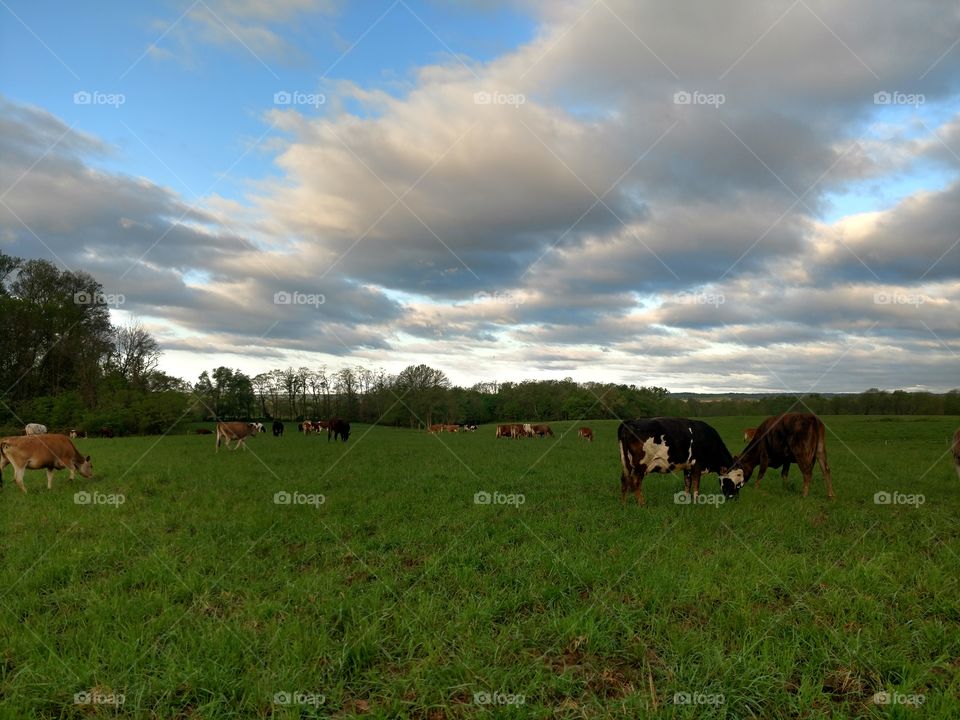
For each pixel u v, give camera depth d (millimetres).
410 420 65938
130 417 46125
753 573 6941
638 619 5613
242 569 7297
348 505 11680
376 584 6605
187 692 4371
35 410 46156
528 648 5137
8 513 10859
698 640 5164
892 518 10352
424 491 13828
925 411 55250
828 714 4203
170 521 10078
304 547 8445
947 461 21281
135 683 4453
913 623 5625
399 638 5328
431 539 8891
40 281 53062
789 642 5176
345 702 4352
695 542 8562
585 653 5035
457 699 4383
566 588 6504
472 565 7391
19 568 7340
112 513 10734
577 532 9203
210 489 13742
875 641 5156
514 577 6898
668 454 11766
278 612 5859
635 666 4867
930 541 8695
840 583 6719
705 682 4488
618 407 64375
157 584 6824
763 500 12234
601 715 4137
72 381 51625
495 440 40156
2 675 4680
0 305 47219
